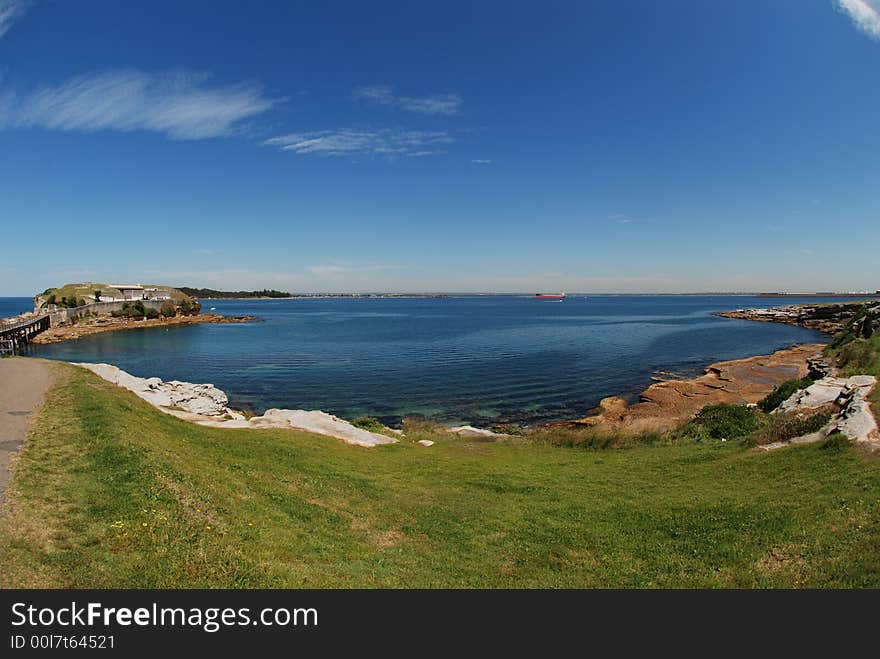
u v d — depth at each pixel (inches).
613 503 665.0
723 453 828.6
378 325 5561.0
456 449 1029.2
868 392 864.3
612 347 3351.4
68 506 413.4
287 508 561.0
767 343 3595.0
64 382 927.7
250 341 3917.3
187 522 423.2
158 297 6599.4
